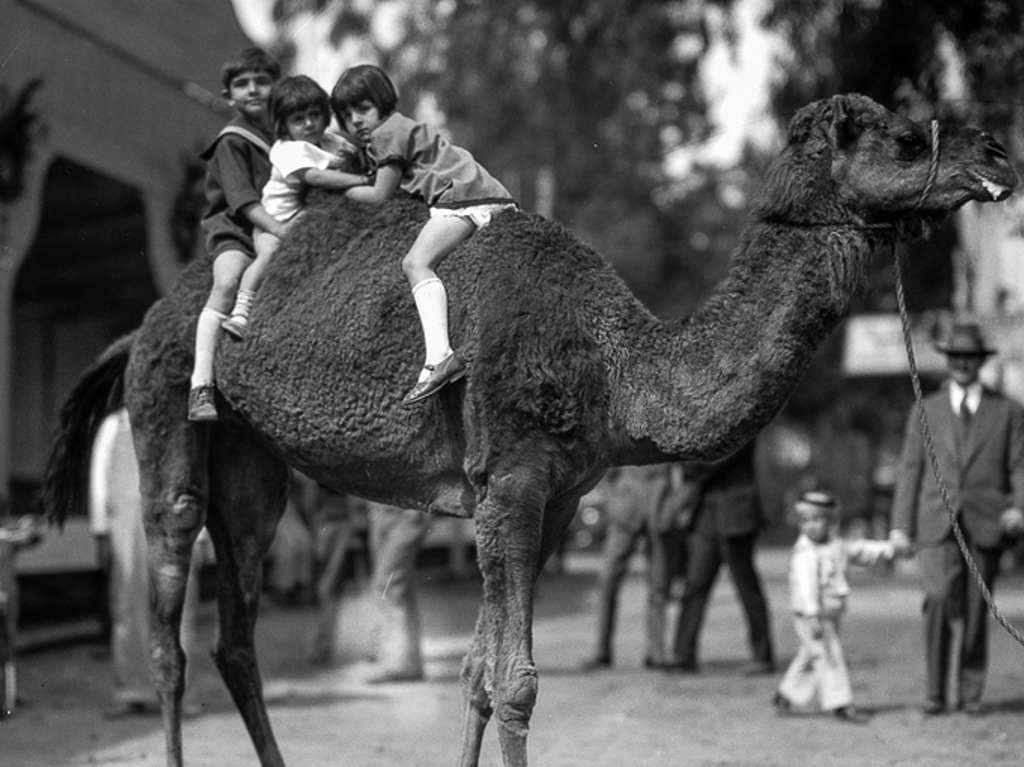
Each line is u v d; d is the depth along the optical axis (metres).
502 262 5.88
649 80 22.58
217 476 6.92
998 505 9.62
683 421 5.70
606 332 5.84
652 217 45.88
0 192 13.77
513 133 26.39
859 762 7.82
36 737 8.88
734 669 12.27
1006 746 8.36
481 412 5.73
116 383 7.68
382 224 6.23
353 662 12.77
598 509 37.31
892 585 22.66
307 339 6.19
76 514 7.86
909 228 5.66
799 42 16.02
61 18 14.41
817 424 43.50
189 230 17.20
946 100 13.98
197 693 10.18
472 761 6.05
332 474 6.36
